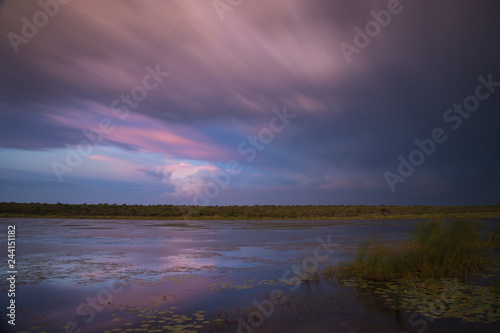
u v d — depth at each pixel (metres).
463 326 6.03
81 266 12.14
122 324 6.14
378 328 5.91
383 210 76.38
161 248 17.56
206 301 7.62
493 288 8.70
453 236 12.21
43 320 6.34
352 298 7.82
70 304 7.40
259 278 10.08
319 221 49.94
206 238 23.14
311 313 6.72
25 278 10.16
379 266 10.09
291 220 55.28
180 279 9.93
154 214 68.44
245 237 23.94
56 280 9.85
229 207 82.00
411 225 37.25
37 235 24.30
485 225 29.25
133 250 16.70
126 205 80.31
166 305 7.33
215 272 11.06
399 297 7.86
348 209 79.19
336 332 5.73
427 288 8.73
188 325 6.08
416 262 10.81
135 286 9.11
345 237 23.12
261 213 69.69
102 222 44.69
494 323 6.16
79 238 22.48
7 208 68.00
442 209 79.62
